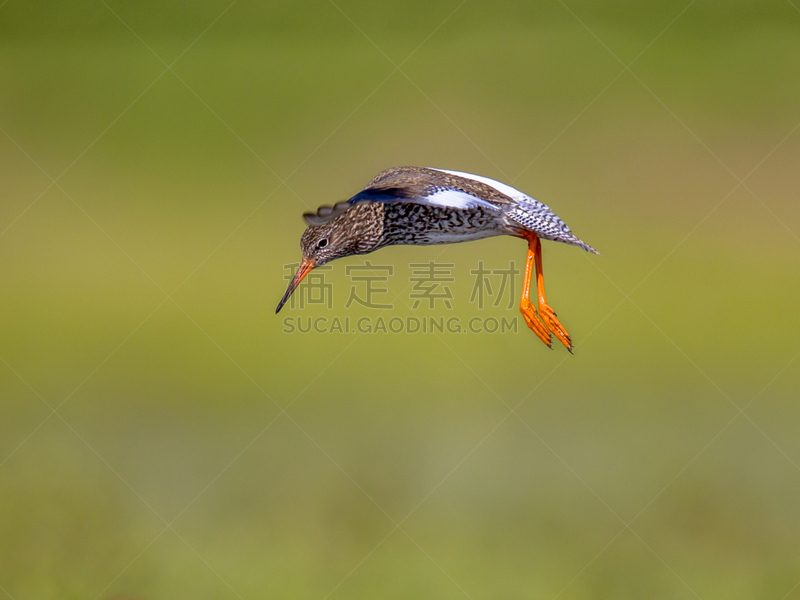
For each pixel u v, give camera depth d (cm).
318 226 1020
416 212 979
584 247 858
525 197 925
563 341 923
